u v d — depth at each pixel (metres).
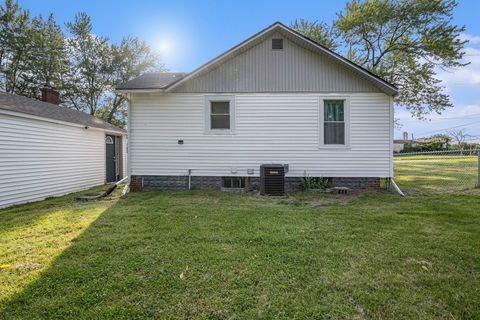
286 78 7.76
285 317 1.92
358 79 7.67
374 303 2.08
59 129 8.62
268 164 7.39
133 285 2.33
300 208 5.37
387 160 7.66
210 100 7.86
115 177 12.65
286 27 7.49
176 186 7.93
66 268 2.65
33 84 20.58
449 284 2.34
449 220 4.32
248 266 2.68
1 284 2.36
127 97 7.87
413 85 15.30
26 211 5.46
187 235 3.62
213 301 2.11
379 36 15.41
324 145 7.73
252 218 4.50
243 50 7.77
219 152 7.87
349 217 4.56
